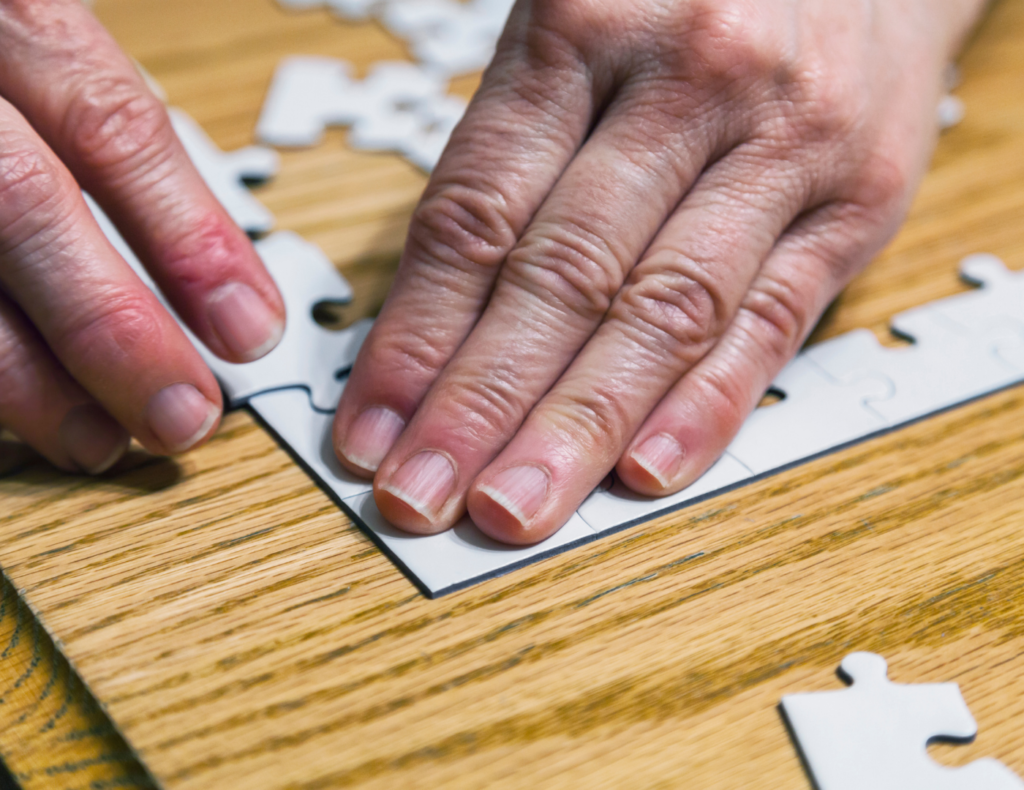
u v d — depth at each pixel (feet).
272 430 1.22
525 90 1.18
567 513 1.15
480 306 1.18
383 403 1.18
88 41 1.18
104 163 1.18
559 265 1.16
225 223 1.20
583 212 1.16
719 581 1.13
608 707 1.08
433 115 1.53
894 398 1.25
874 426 1.23
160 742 1.05
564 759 1.06
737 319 1.21
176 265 1.19
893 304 1.34
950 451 1.22
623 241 1.17
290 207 1.42
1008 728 1.08
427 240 1.18
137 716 1.06
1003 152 1.52
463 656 1.09
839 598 1.13
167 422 1.15
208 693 1.07
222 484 1.18
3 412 1.16
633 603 1.12
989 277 1.36
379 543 1.15
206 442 1.21
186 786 1.04
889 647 1.11
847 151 1.22
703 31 1.17
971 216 1.44
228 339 1.20
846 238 1.24
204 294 1.19
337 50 1.63
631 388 1.16
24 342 1.16
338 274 1.34
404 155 1.49
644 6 1.17
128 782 1.06
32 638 1.11
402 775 1.05
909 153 1.27
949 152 1.52
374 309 1.31
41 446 1.18
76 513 1.16
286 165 1.47
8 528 1.15
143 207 1.18
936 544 1.16
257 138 1.49
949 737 1.07
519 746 1.06
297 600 1.12
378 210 1.42
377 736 1.06
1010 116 1.57
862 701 1.08
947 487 1.20
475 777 1.05
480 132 1.18
